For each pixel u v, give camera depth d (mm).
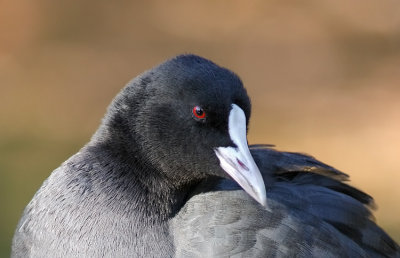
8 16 21016
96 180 6383
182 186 6527
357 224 6691
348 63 19641
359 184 13773
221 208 6273
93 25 21359
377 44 20562
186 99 6305
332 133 16062
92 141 6734
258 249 6129
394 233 11906
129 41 20734
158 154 6445
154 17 21891
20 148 15008
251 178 6145
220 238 6121
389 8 21609
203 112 6281
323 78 19016
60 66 19234
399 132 15992
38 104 17328
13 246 6672
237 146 6262
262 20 21719
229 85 6332
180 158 6422
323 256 6270
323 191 6746
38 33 20797
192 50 20250
